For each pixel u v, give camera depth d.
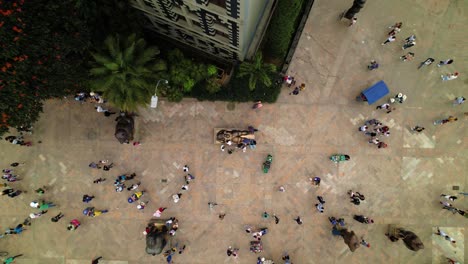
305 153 29.61
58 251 29.70
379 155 29.70
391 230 29.86
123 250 29.86
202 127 29.39
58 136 29.23
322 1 28.81
